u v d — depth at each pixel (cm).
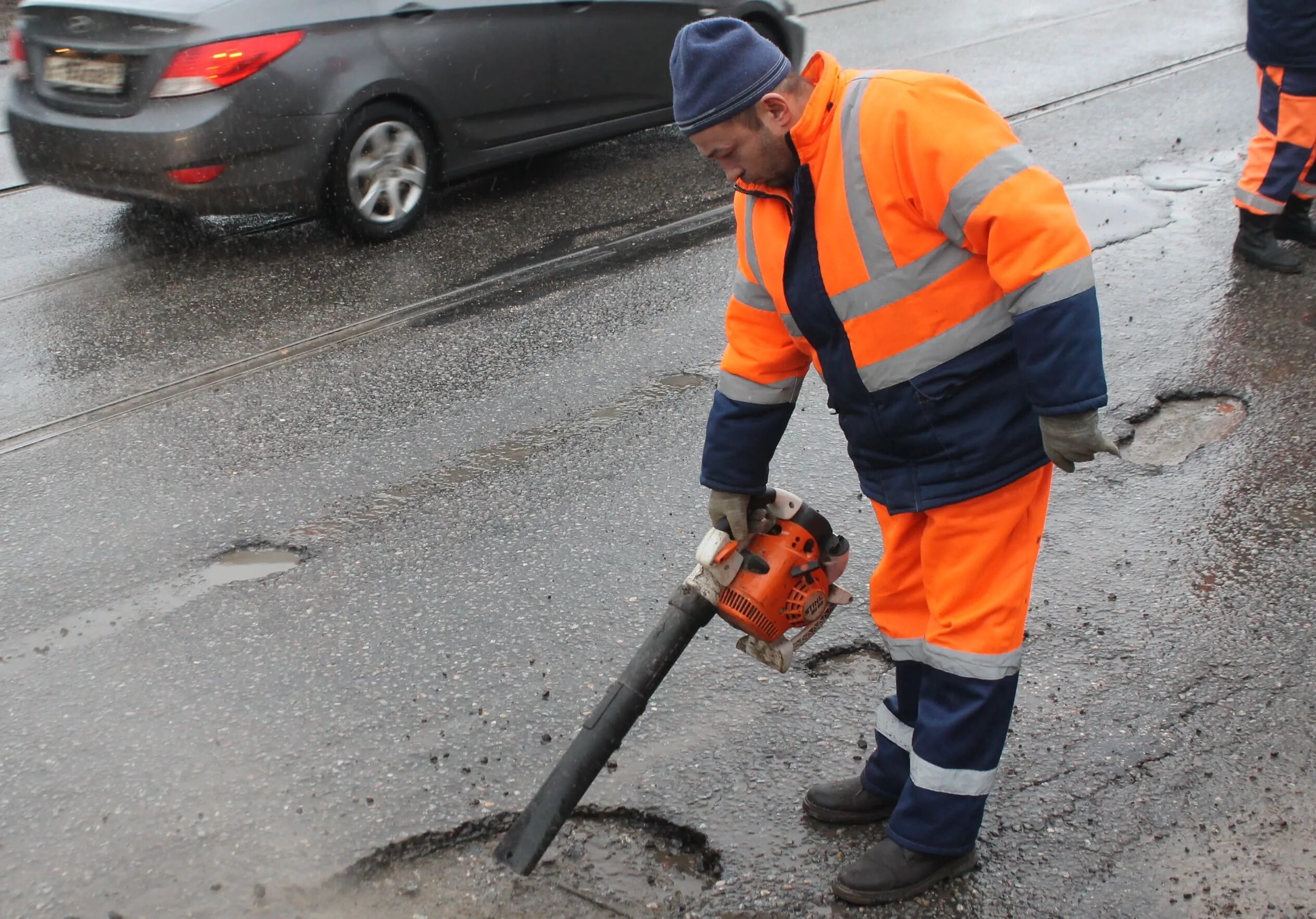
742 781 280
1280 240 591
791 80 206
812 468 417
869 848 261
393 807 276
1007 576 229
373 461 431
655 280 586
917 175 201
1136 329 505
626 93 750
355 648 332
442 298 574
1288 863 252
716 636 330
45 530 393
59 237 662
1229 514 380
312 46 606
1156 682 308
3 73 948
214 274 609
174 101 586
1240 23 1074
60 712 310
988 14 1148
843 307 216
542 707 307
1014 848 258
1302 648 319
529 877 258
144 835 269
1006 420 218
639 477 415
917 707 253
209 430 454
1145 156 729
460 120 671
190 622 345
